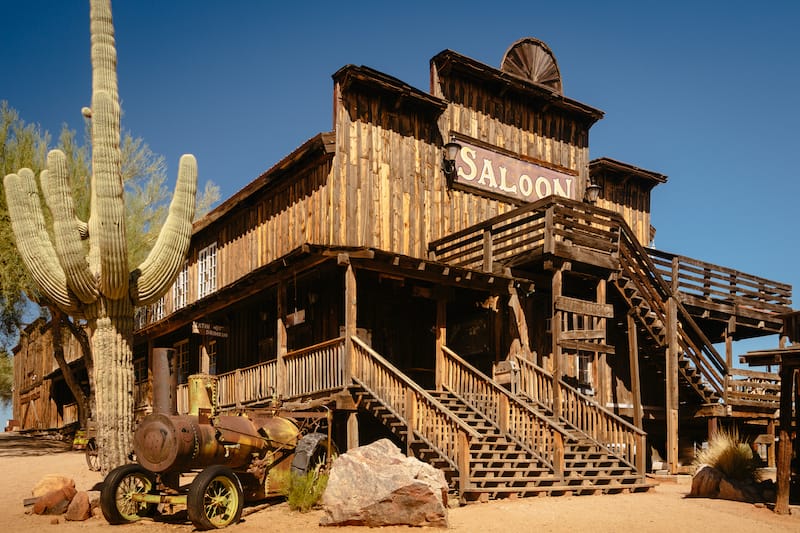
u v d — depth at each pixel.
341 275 17.45
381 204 18.14
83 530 10.20
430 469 10.77
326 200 17.47
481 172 20.22
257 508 11.34
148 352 23.62
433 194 19.22
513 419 14.46
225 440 10.80
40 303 21.11
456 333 18.55
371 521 9.99
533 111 21.88
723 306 20.73
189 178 13.80
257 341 20.11
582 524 10.28
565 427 15.95
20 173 12.99
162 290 13.40
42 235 12.95
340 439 15.02
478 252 19.42
